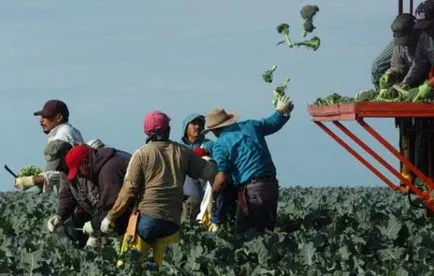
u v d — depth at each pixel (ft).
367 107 82.84
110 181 80.02
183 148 78.79
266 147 92.02
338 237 87.97
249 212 90.53
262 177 90.79
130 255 77.00
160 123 78.07
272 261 82.43
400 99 84.74
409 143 91.45
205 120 95.86
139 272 77.05
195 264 79.51
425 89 82.84
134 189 77.10
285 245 86.99
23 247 87.76
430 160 89.66
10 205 136.56
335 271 72.95
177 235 78.84
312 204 139.85
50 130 95.86
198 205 105.40
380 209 124.36
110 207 79.92
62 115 95.66
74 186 83.92
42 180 94.79
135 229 77.36
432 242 86.58
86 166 81.82
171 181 77.66
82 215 90.48
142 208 77.41
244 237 88.99
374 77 92.79
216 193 92.63
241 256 83.66
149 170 77.25
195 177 79.05
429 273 71.92
